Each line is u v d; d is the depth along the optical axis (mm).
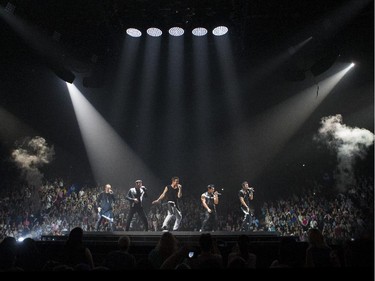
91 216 14680
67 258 4176
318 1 9859
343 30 10203
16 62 14227
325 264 4164
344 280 2611
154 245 6645
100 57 12078
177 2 10219
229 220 16078
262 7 10250
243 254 4465
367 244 3723
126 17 10781
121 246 4301
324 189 16875
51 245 6426
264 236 7766
